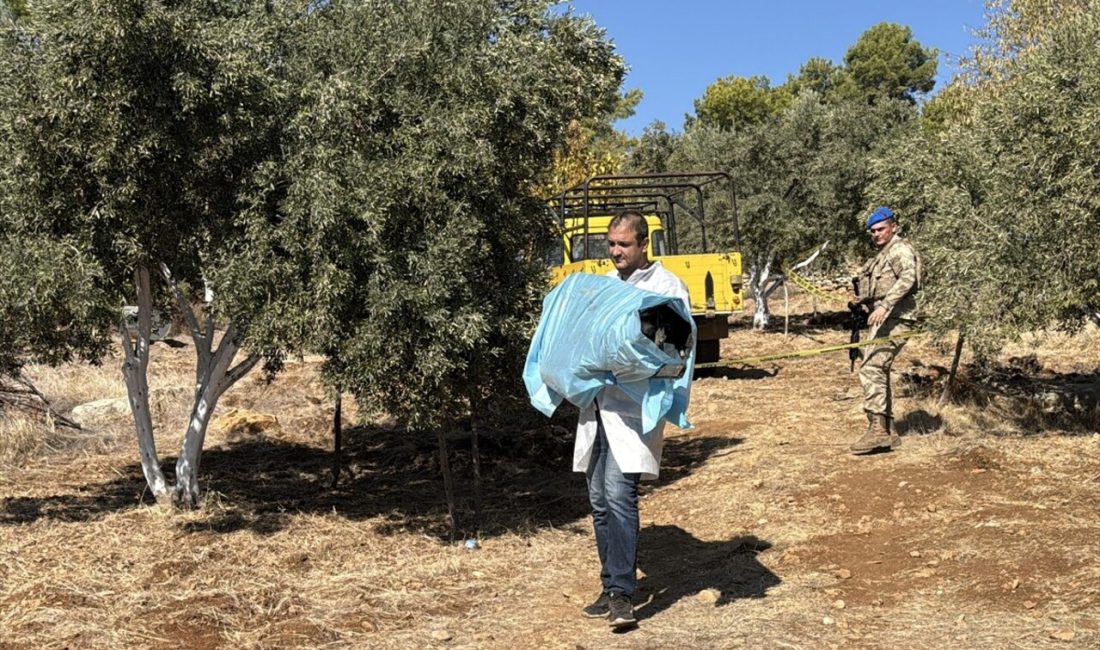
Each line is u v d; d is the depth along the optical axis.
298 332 6.00
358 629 5.01
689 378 4.74
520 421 10.02
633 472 4.78
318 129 6.19
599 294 4.78
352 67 6.45
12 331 6.20
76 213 6.09
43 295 5.74
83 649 4.57
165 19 5.85
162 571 5.71
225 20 6.41
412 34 6.44
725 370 15.09
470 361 6.45
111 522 6.80
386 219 6.03
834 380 13.13
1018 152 7.93
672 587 5.52
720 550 6.12
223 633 4.84
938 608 4.78
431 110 6.30
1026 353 13.55
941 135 10.17
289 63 6.52
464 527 7.02
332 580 5.74
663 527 6.82
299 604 5.31
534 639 4.85
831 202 20.06
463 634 4.96
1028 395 10.13
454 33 6.56
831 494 6.87
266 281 6.12
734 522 6.66
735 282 14.23
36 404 10.48
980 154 8.62
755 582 5.44
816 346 17.47
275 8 6.64
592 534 6.86
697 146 22.11
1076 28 7.83
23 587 5.36
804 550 5.85
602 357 4.61
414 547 6.50
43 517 6.99
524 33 6.98
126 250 6.18
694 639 4.66
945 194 8.56
